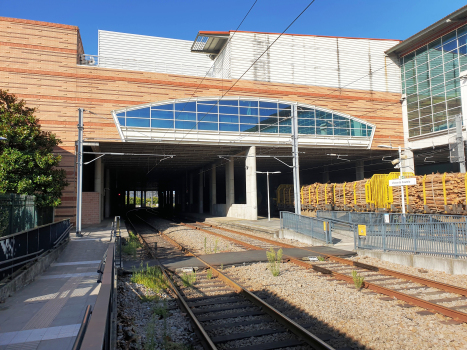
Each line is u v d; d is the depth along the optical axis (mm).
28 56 25828
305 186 33969
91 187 47844
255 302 7684
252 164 32625
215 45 35938
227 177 40281
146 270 11281
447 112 31281
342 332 6035
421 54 34281
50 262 11117
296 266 11773
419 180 20938
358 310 7098
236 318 6867
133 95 28250
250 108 31922
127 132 27938
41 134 18797
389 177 23359
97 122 27125
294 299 7910
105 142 28312
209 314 7145
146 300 8156
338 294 8250
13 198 11938
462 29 29922
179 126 29547
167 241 20094
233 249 15766
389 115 35938
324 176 51781
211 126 30609
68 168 26156
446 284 8500
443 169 42344
